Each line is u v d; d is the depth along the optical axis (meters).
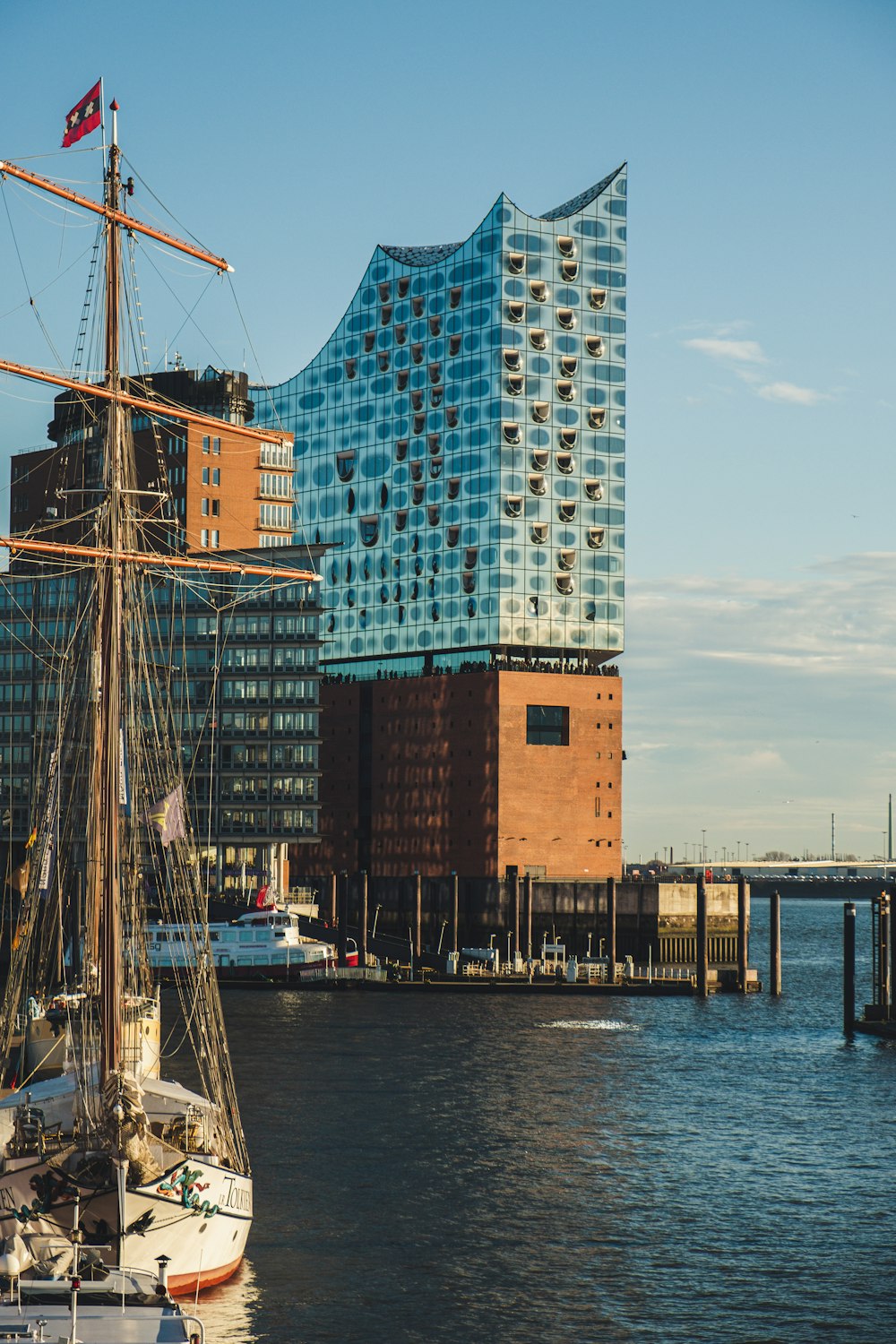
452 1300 59.47
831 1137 89.50
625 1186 76.94
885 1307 59.44
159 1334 44.12
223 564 73.06
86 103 64.62
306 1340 54.91
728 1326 57.34
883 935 137.12
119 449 64.50
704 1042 128.88
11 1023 74.81
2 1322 44.28
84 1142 54.69
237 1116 68.50
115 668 62.09
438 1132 89.12
